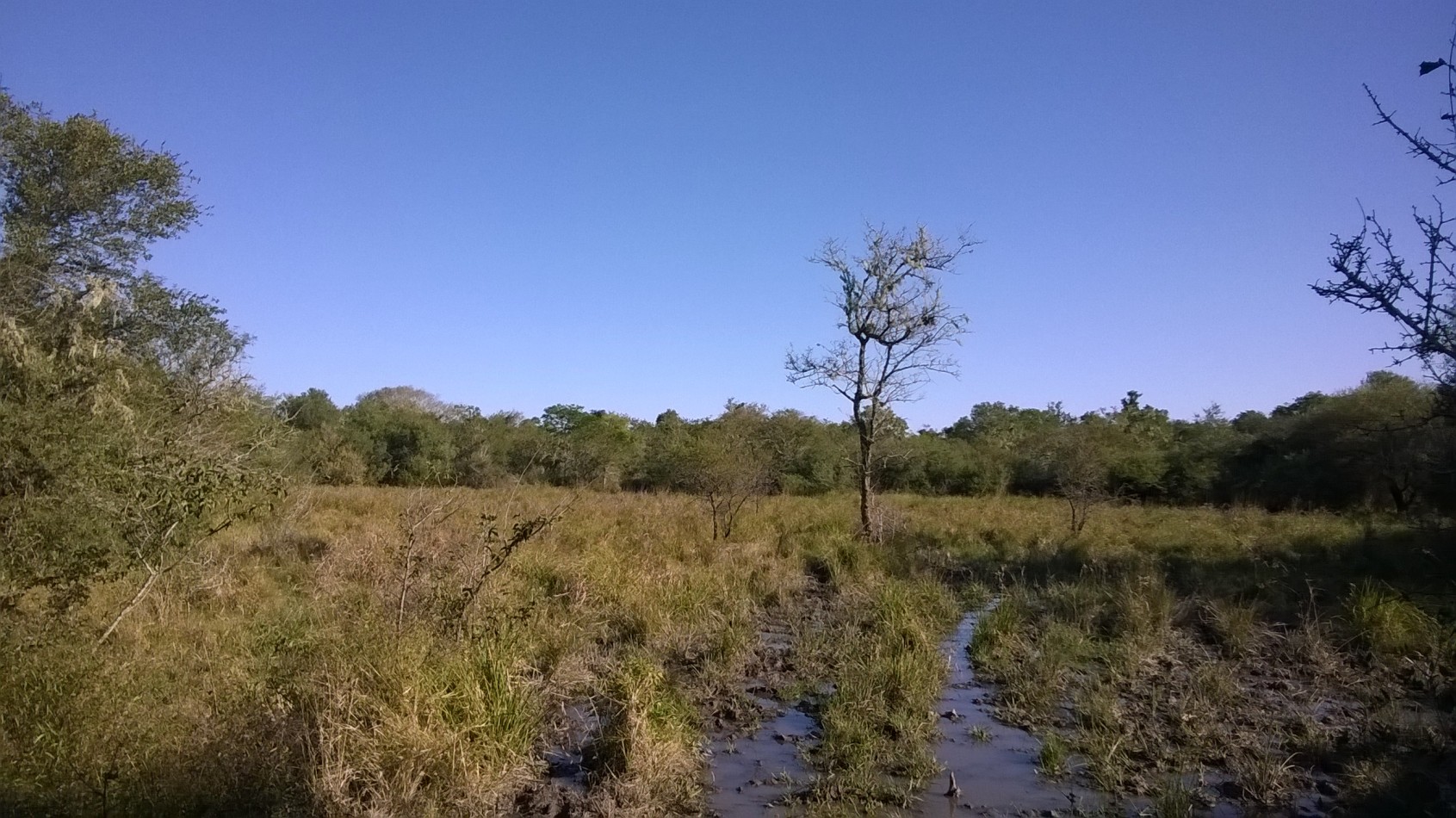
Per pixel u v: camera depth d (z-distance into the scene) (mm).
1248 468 32656
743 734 7469
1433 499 9516
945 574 15281
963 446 40938
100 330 9398
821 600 13203
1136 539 19297
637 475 35375
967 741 7359
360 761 5410
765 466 20938
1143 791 6250
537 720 6852
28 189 14844
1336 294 4250
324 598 9352
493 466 35500
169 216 16156
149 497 7789
